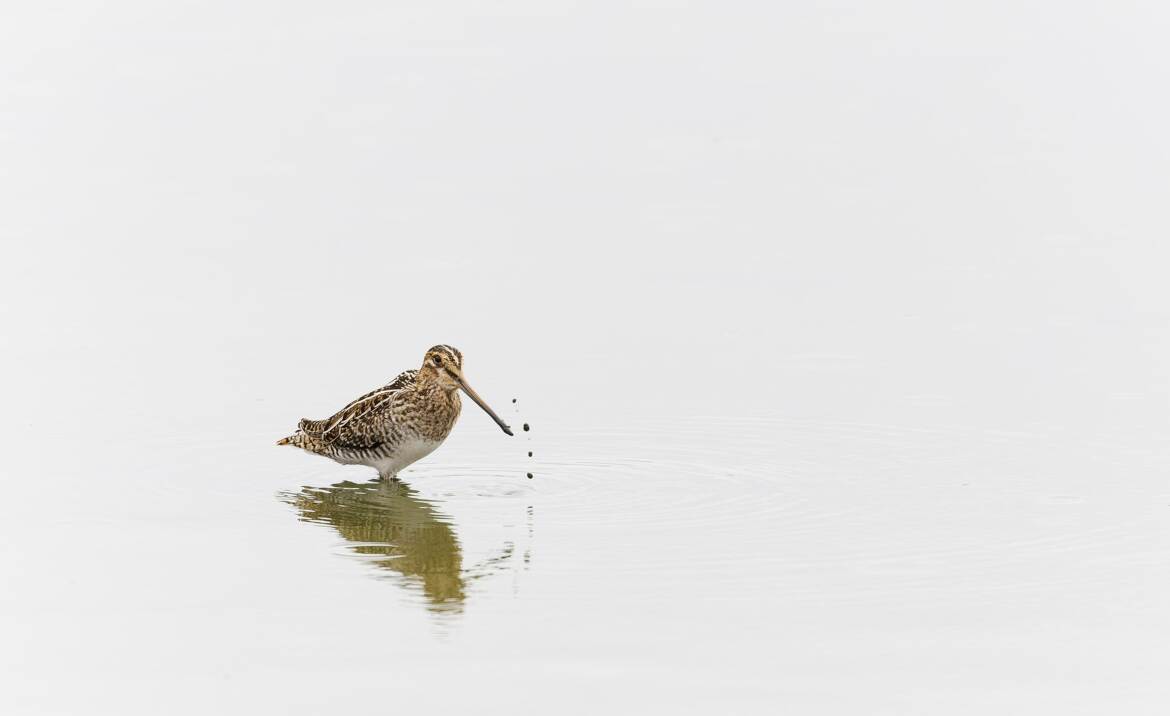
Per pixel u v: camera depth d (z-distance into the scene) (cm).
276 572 1522
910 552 1546
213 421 2048
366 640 1353
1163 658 1304
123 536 1631
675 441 1945
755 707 1225
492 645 1338
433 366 1856
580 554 1556
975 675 1277
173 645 1351
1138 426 1959
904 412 2036
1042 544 1564
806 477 1797
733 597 1434
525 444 1955
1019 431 1952
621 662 1302
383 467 1853
